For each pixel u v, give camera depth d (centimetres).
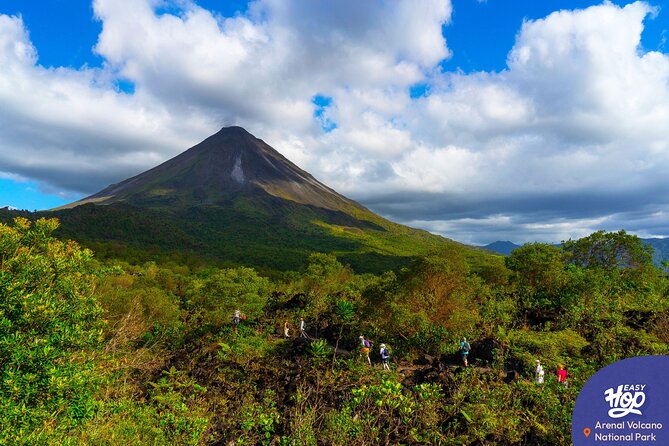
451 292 2412
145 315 2728
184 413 1247
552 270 2900
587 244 3556
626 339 1977
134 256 11769
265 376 1869
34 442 734
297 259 17512
